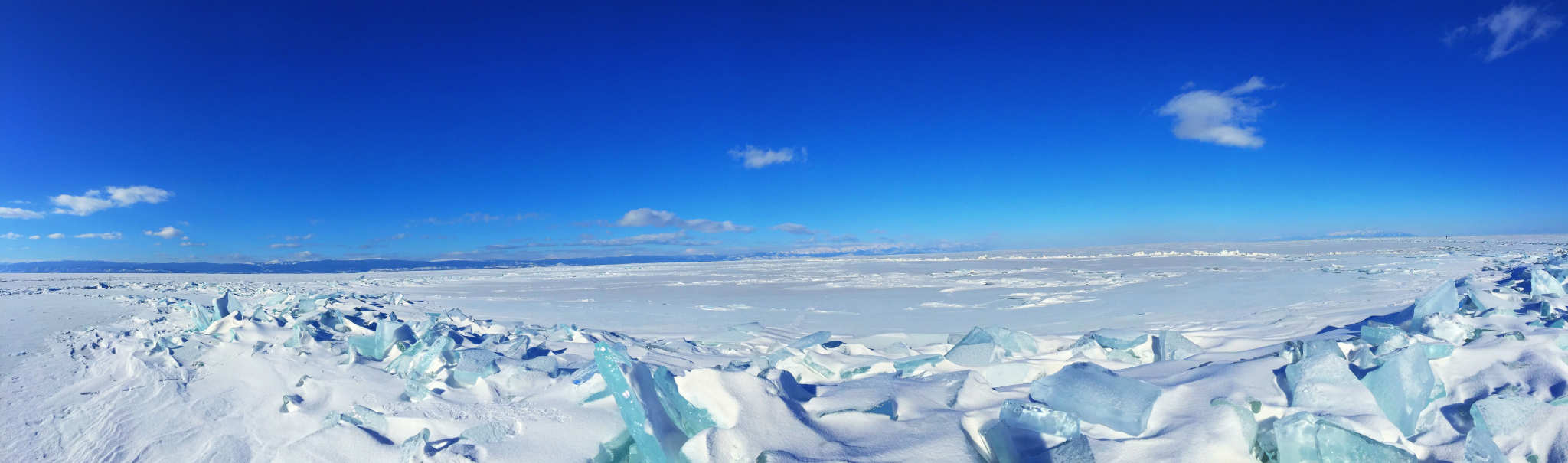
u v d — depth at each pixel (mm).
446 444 2996
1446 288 5066
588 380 3635
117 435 3660
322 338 5555
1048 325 8617
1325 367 3068
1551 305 5328
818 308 11992
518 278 27906
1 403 4383
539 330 7336
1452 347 3490
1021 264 27141
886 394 3102
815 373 4633
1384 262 19438
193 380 4559
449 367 4270
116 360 5371
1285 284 13047
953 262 31734
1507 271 11344
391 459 2953
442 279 28672
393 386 4180
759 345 6906
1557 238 38969
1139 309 9891
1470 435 2545
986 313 10414
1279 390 3100
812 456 2533
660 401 2846
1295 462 2484
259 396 4148
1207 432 2629
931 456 2543
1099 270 20828
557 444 2936
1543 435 2660
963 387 3357
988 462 2584
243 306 8977
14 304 12219
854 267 31031
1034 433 2797
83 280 26719
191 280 28188
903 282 18250
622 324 9664
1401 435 2590
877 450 2588
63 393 4621
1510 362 3293
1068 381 3193
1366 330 4223
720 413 2850
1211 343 5500
